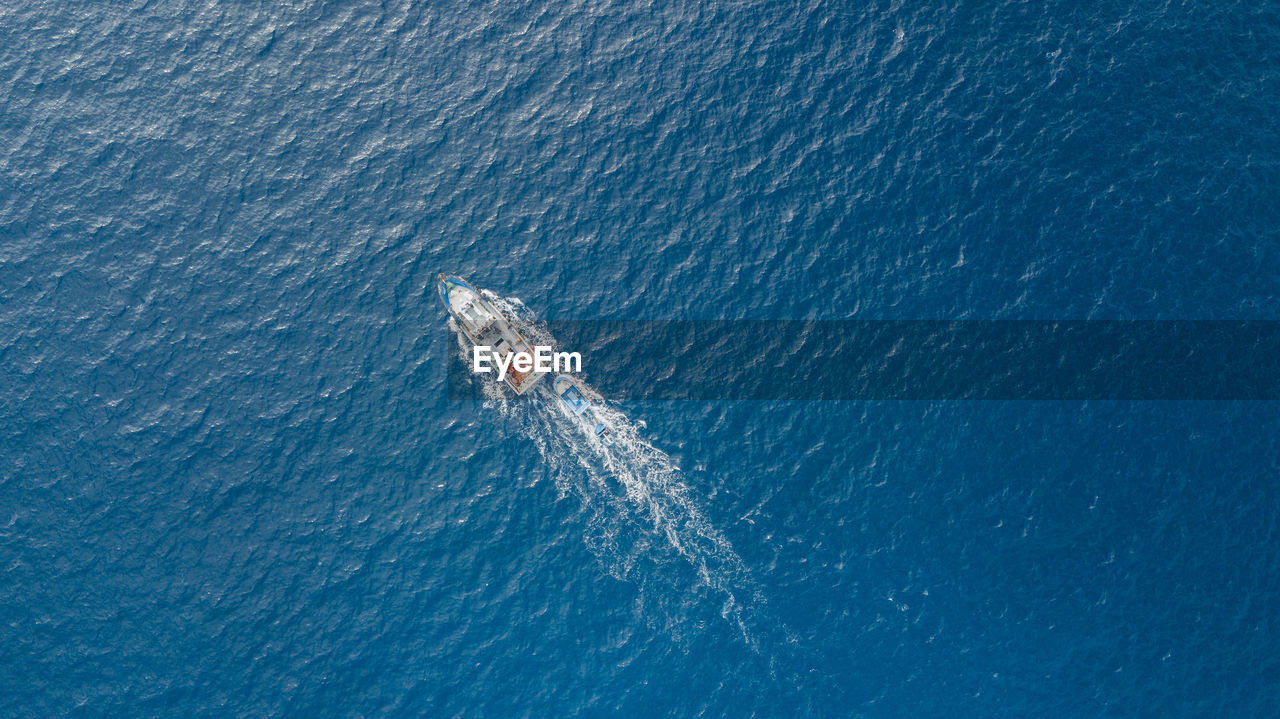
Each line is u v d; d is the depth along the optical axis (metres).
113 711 76.69
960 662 79.12
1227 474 84.06
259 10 106.06
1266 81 98.19
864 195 94.94
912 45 101.69
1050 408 86.44
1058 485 84.06
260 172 97.31
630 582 81.31
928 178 95.44
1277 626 79.81
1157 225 92.62
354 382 88.38
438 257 93.31
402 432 86.44
